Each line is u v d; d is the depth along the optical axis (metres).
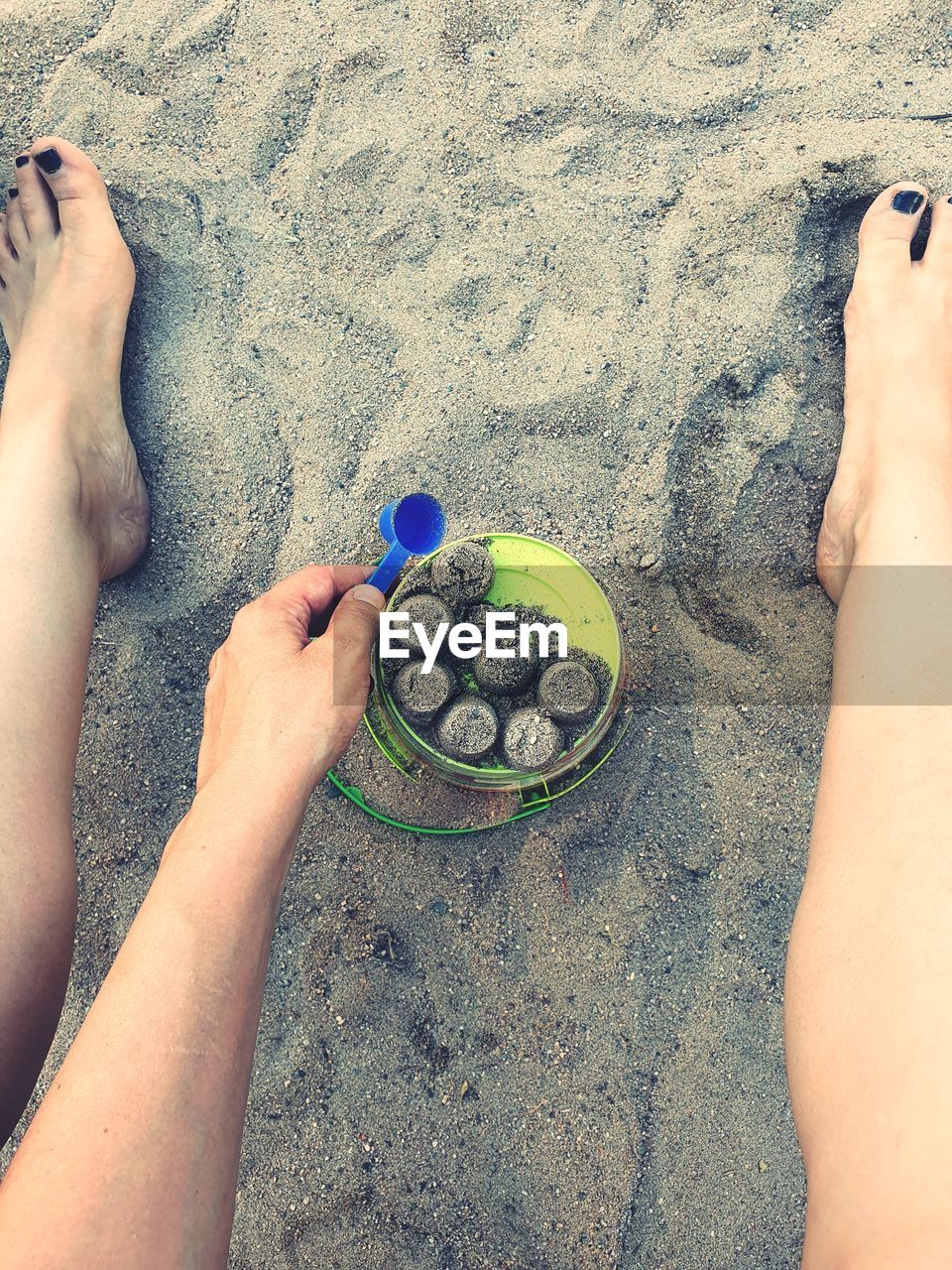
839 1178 0.42
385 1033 0.62
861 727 0.53
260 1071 0.61
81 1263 0.36
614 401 0.66
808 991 0.48
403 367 0.66
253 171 0.68
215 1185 0.40
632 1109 0.61
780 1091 0.61
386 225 0.67
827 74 0.67
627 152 0.67
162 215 0.68
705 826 0.63
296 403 0.66
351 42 0.68
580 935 0.62
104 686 0.66
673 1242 0.60
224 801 0.48
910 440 0.62
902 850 0.48
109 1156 0.38
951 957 0.44
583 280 0.66
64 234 0.66
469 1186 0.60
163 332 0.67
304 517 0.66
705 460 0.65
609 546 0.65
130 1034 0.41
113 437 0.65
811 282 0.66
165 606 0.66
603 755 0.63
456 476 0.66
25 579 0.59
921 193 0.65
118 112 0.68
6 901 0.53
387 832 0.63
